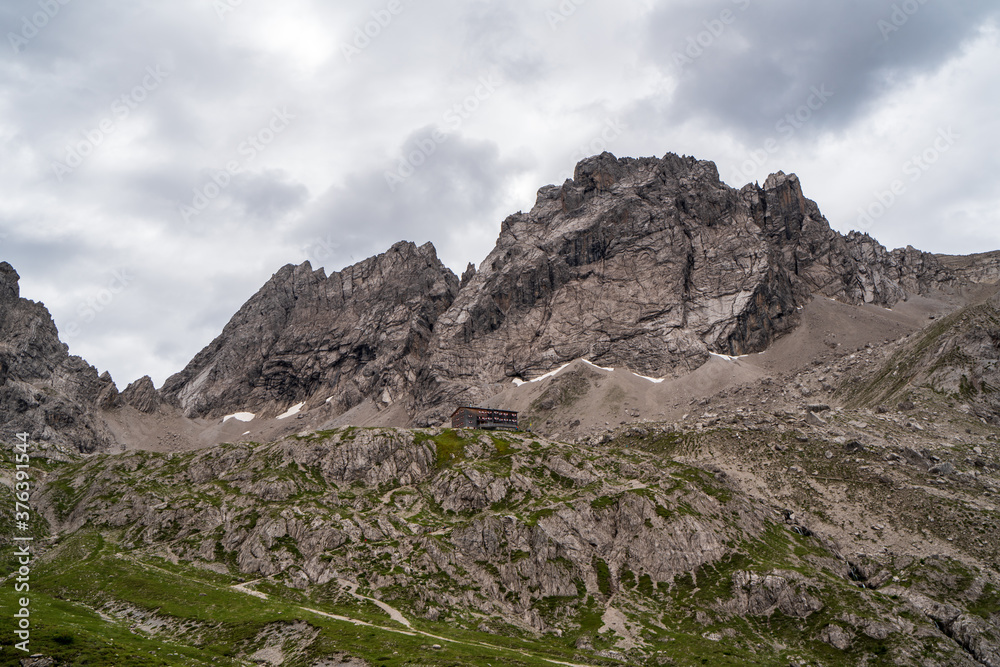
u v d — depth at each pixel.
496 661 134.00
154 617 155.38
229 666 131.25
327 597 170.12
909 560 185.62
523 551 187.50
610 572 185.50
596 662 143.12
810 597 165.50
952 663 144.25
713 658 146.62
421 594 171.25
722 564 182.25
